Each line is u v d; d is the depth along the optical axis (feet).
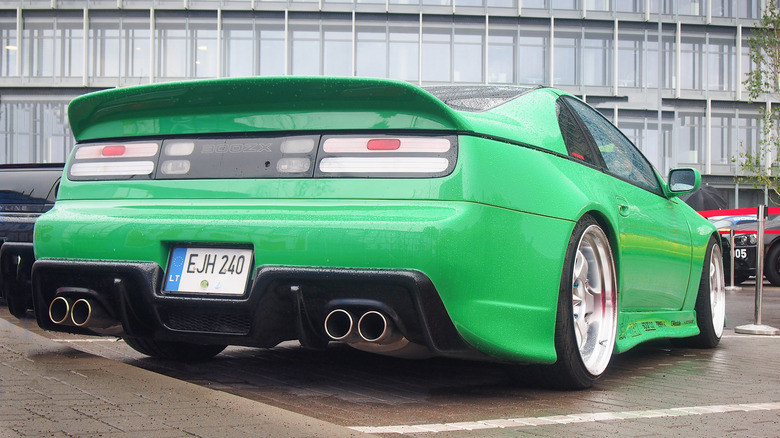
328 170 9.19
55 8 104.01
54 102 104.63
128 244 9.72
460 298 8.83
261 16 104.27
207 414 7.66
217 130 9.84
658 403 10.03
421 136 9.05
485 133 9.30
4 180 17.63
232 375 11.34
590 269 11.28
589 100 108.27
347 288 8.74
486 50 105.91
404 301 8.62
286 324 9.30
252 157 9.58
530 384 10.73
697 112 110.73
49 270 10.14
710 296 16.19
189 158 9.91
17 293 14.35
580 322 10.96
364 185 9.02
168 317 9.71
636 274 12.51
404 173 8.97
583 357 10.89
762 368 13.47
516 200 9.47
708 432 8.40
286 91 9.34
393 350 9.07
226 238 9.24
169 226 9.54
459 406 9.48
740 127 111.75
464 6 105.60
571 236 10.41
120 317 9.89
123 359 12.64
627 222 12.12
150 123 10.24
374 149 9.11
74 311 10.01
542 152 10.35
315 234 8.84
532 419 8.78
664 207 14.25
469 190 8.86
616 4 108.27
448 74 105.60
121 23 104.37
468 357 9.38
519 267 9.47
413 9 104.99
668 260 13.94
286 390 10.30
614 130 13.67
